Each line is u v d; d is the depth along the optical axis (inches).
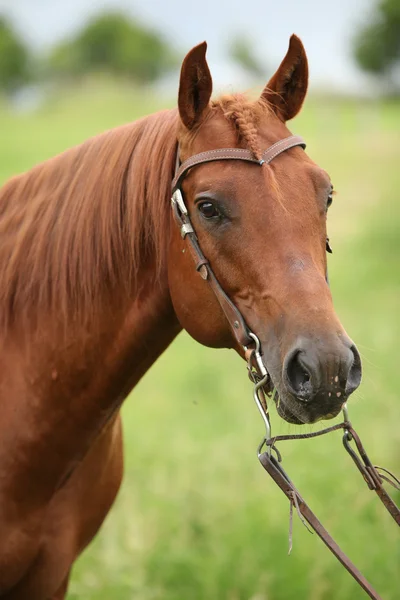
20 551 116.3
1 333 118.6
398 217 610.2
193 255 104.3
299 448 218.7
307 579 163.0
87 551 179.2
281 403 98.0
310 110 1743.4
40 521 117.5
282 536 175.2
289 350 94.0
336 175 850.8
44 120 1549.0
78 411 115.4
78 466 119.0
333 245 535.8
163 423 247.3
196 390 281.3
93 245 112.7
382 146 1123.3
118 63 3334.2
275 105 111.0
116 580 167.0
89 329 113.6
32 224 117.0
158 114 115.3
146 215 110.7
